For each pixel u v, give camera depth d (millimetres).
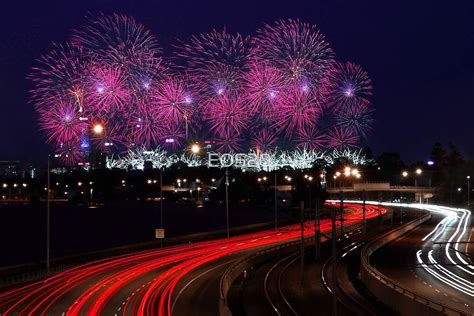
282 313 52312
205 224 175750
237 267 72625
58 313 48781
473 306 50812
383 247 101688
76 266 80812
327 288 66125
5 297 56969
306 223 154500
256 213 192500
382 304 56594
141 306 51906
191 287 63062
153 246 104938
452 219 158125
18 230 188125
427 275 70688
